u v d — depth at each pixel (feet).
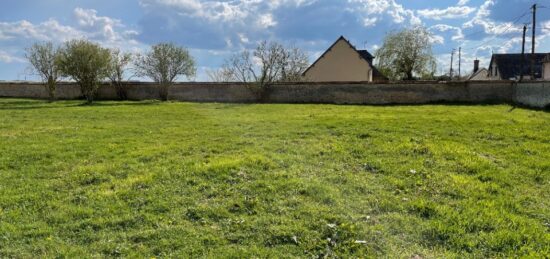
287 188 18.52
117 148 28.48
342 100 82.17
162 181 19.83
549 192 18.86
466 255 12.76
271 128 38.60
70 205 16.88
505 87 73.72
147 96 95.61
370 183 19.85
